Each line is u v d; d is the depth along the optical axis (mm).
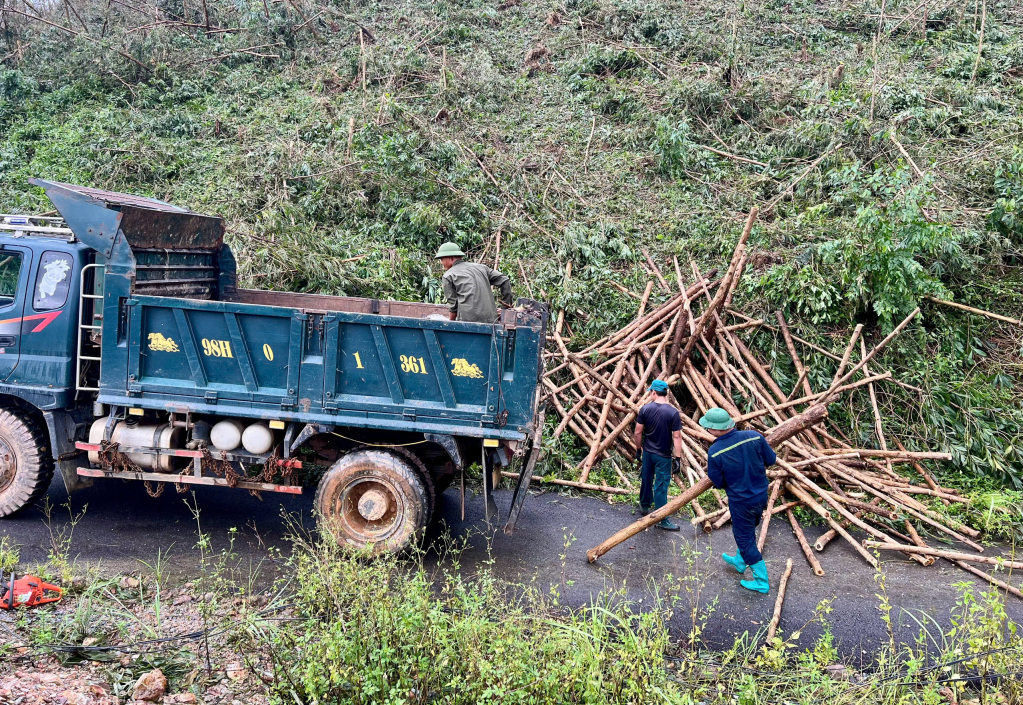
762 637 5125
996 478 8438
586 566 6090
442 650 4012
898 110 13344
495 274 6906
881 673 4418
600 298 10094
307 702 3936
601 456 8281
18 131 13477
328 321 5770
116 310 5891
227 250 7652
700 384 8656
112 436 6051
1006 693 4230
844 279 9484
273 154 12008
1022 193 10750
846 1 18516
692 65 15383
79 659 4273
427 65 15453
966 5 17203
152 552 5793
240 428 6094
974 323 9867
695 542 6719
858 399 8977
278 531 6367
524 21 18125
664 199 12391
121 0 17438
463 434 5797
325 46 16469
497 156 12883
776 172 12602
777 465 7344
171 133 13570
